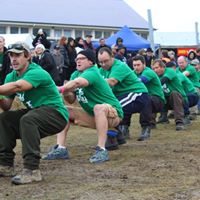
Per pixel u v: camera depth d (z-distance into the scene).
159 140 10.34
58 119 6.74
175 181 6.61
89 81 7.81
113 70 9.41
